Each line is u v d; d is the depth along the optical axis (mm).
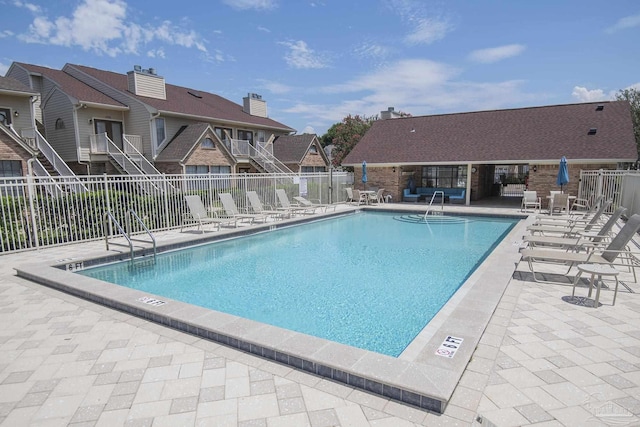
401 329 5316
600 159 17312
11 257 8609
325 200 21078
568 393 3111
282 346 3738
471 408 2914
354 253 10125
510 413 2850
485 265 7434
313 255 9914
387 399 3072
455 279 7711
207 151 22422
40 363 3736
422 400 2949
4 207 8922
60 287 6176
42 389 3283
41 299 5715
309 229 14102
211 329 4203
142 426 2775
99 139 21375
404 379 3096
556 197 15203
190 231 12062
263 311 6059
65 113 21359
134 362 3736
